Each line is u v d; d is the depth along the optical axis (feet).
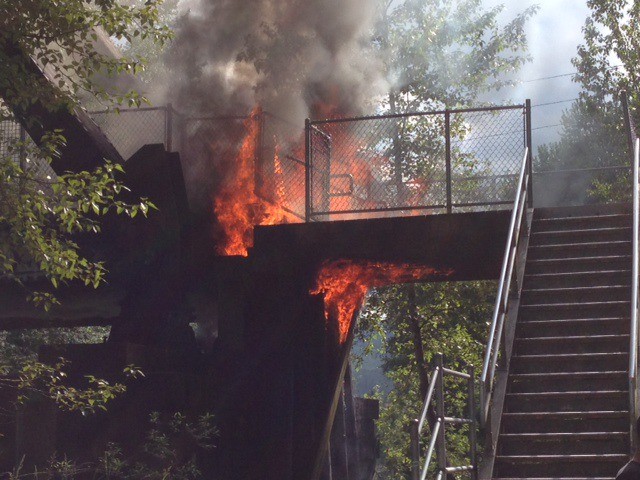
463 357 66.64
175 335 43.04
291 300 42.98
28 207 30.22
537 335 31.37
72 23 31.30
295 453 42.34
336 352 45.91
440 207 41.63
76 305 52.26
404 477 69.10
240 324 42.98
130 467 37.32
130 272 43.37
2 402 36.91
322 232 42.34
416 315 65.57
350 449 49.70
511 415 27.84
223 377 42.22
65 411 37.24
